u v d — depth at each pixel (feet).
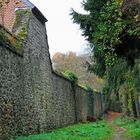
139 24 54.90
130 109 164.35
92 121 167.12
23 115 69.82
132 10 54.85
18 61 68.44
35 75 82.12
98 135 82.07
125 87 142.72
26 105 72.59
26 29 76.07
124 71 103.96
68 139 68.85
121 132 98.73
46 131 89.45
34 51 82.17
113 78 113.80
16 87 66.13
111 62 60.95
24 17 78.79
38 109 83.10
